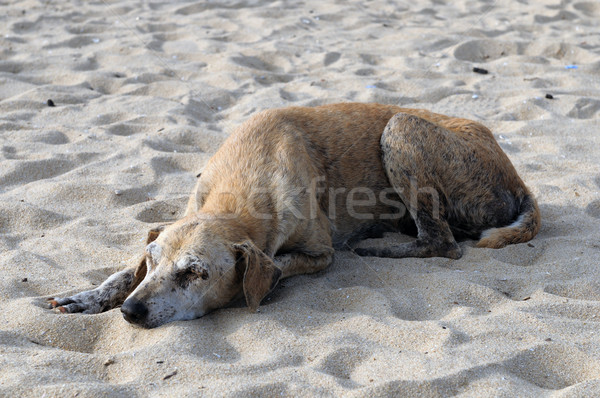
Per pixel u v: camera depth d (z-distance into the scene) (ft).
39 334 11.16
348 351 10.70
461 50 31.07
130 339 11.19
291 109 15.81
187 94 25.23
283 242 13.79
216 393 9.36
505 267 14.10
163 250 12.01
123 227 15.80
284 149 14.28
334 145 15.70
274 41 32.19
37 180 18.62
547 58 30.22
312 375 9.94
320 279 14.10
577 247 14.74
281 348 10.77
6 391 9.32
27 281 13.06
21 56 29.30
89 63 28.73
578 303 12.32
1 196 17.31
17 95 24.97
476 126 16.38
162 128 22.09
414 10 38.88
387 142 15.69
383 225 16.65
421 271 14.20
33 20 34.27
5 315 11.65
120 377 10.02
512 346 10.84
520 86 26.63
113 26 33.94
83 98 24.95
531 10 38.52
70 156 19.77
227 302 12.68
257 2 40.09
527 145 21.49
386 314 11.96
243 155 14.25
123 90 26.02
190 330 11.25
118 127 22.24
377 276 14.03
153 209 16.99
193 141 21.56
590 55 29.81
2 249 14.62
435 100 25.54
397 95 25.39
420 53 30.68
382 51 31.30
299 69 28.81
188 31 33.65
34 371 9.80
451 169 15.56
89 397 9.21
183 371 9.99
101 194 17.47
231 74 27.48
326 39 33.12
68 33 32.60
